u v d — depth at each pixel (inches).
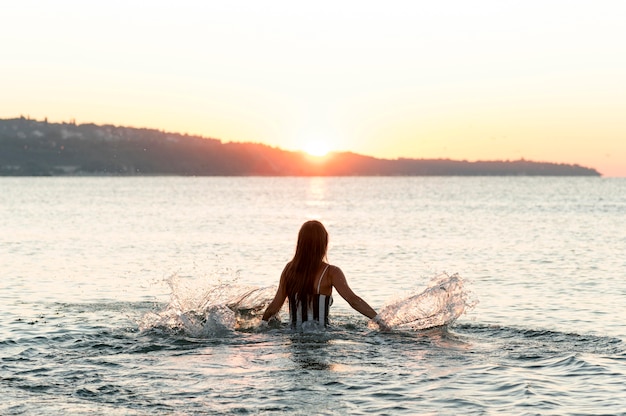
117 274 702.5
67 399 257.9
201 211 2305.6
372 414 241.9
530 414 243.1
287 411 243.6
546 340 366.3
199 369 300.5
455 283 390.0
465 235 1280.8
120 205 2780.5
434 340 362.6
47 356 326.0
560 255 916.0
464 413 243.9
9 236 1235.2
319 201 3385.8
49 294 560.1
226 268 768.9
